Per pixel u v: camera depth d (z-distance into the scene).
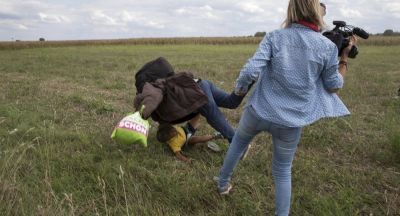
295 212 3.81
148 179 4.40
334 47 3.15
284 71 3.12
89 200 3.90
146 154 5.14
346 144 5.73
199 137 5.31
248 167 4.79
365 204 4.02
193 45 52.16
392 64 18.67
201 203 4.00
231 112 7.64
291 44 3.13
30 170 4.42
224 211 3.79
